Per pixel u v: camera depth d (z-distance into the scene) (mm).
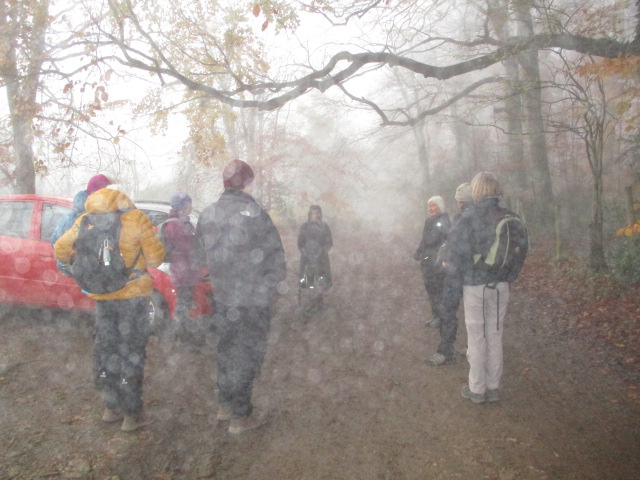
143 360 3596
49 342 5086
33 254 5367
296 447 3506
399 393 4391
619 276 7250
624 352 5172
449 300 4848
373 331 6230
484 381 4137
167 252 5031
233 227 3479
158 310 5281
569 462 3324
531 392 4391
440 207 5609
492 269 3914
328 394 4359
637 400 4188
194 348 5297
